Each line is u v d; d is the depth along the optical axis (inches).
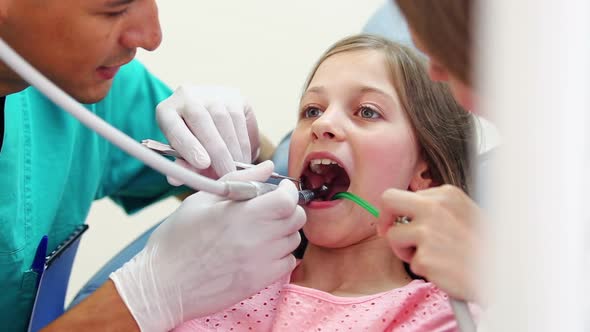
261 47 86.0
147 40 40.3
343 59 49.6
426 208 32.9
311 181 48.9
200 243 41.7
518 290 19.2
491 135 49.5
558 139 18.6
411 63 49.2
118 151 61.5
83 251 83.7
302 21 86.5
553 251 18.9
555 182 18.7
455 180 49.4
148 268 42.4
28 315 49.4
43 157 54.3
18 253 50.8
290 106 83.8
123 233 85.0
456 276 31.3
